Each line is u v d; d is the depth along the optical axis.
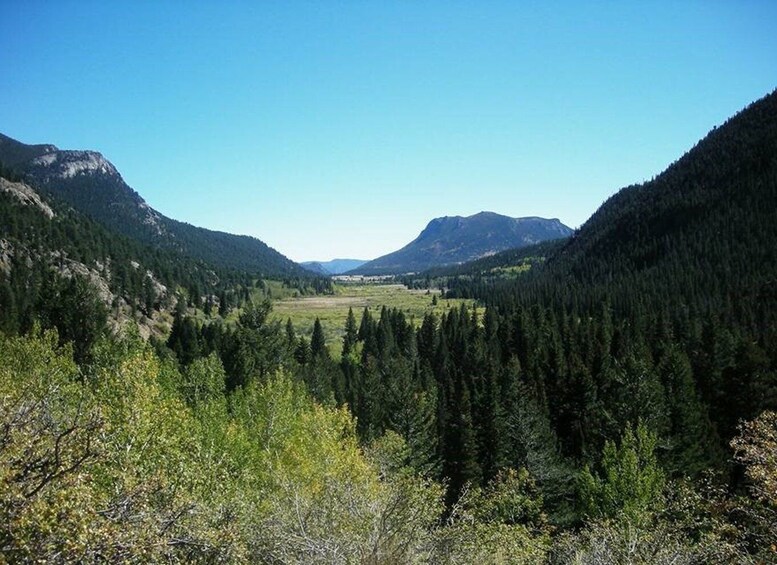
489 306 142.62
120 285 139.88
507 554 18.98
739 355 50.50
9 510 8.55
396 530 13.37
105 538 9.42
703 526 23.12
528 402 49.94
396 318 128.88
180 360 77.06
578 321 106.12
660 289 134.25
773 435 18.61
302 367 81.19
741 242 152.38
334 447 28.80
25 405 10.77
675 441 41.84
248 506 15.87
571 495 41.66
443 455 49.25
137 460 14.96
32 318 71.56
